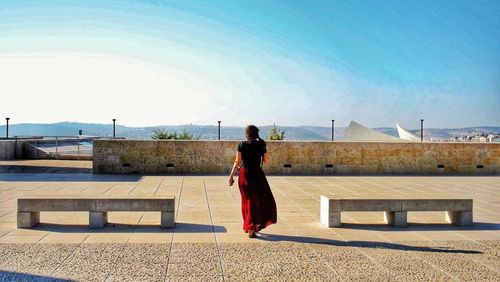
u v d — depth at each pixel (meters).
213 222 7.93
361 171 16.98
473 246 6.48
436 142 17.44
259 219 6.87
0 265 5.32
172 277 4.98
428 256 5.94
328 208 7.64
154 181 13.83
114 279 4.89
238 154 7.07
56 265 5.34
